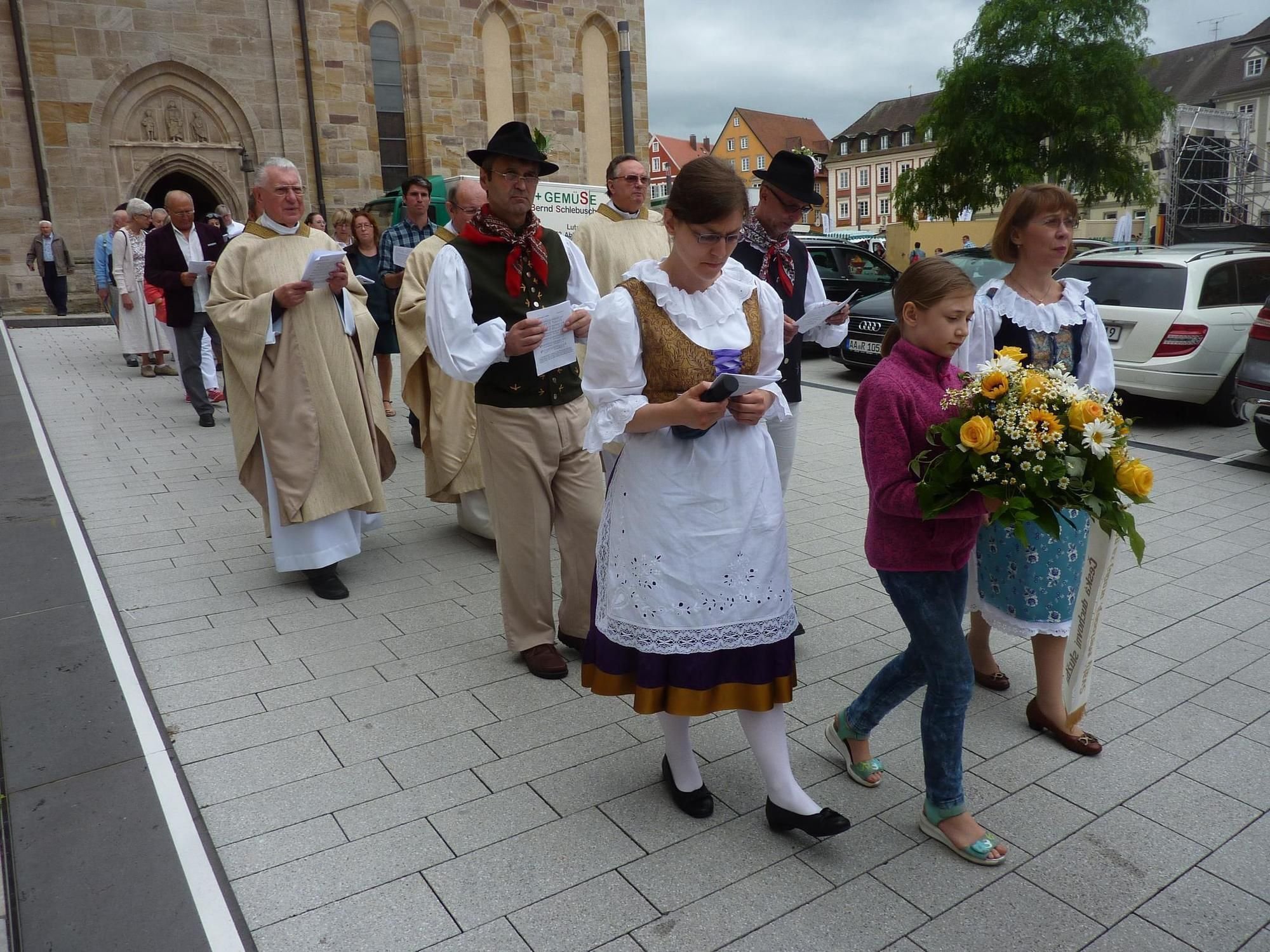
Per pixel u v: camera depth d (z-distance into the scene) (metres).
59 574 4.66
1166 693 3.61
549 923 2.40
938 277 2.41
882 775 3.08
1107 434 2.26
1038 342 3.12
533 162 3.50
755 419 2.49
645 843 2.73
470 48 23.69
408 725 3.39
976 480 2.26
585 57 25.77
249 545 5.28
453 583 4.77
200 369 8.11
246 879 2.57
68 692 3.54
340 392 4.49
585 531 3.86
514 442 3.63
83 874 2.55
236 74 20.69
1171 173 25.27
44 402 9.20
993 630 4.24
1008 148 20.80
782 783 2.66
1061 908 2.46
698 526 2.50
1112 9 19.94
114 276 10.33
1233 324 8.02
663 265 2.56
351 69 22.03
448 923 2.40
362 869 2.61
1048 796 2.95
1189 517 5.75
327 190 22.08
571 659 3.96
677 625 2.50
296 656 3.94
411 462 7.21
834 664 3.88
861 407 2.52
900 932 2.37
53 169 19.06
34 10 18.58
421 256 5.02
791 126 85.06
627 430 2.47
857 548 5.30
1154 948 2.31
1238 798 2.93
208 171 20.77
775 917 2.42
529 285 3.64
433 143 23.44
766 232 3.70
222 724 3.39
